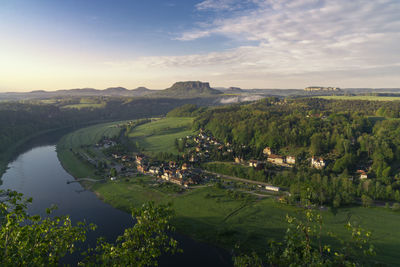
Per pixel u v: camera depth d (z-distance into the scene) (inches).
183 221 4411.9
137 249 1106.1
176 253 3560.5
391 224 4060.0
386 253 3255.4
